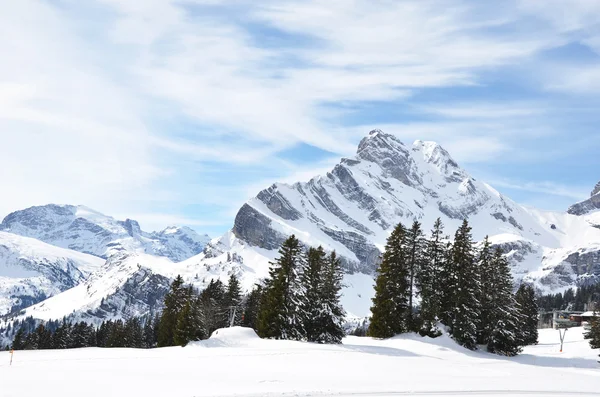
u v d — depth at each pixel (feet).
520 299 354.13
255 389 103.30
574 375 160.86
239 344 207.31
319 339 239.09
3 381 111.65
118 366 142.00
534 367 192.75
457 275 243.19
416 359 181.06
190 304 288.71
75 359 160.45
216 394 97.09
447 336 239.09
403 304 250.37
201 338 282.36
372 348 208.85
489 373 152.25
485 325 249.75
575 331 424.87
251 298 350.64
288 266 248.32
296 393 99.91
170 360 155.53
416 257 251.19
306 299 243.81
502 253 260.62
